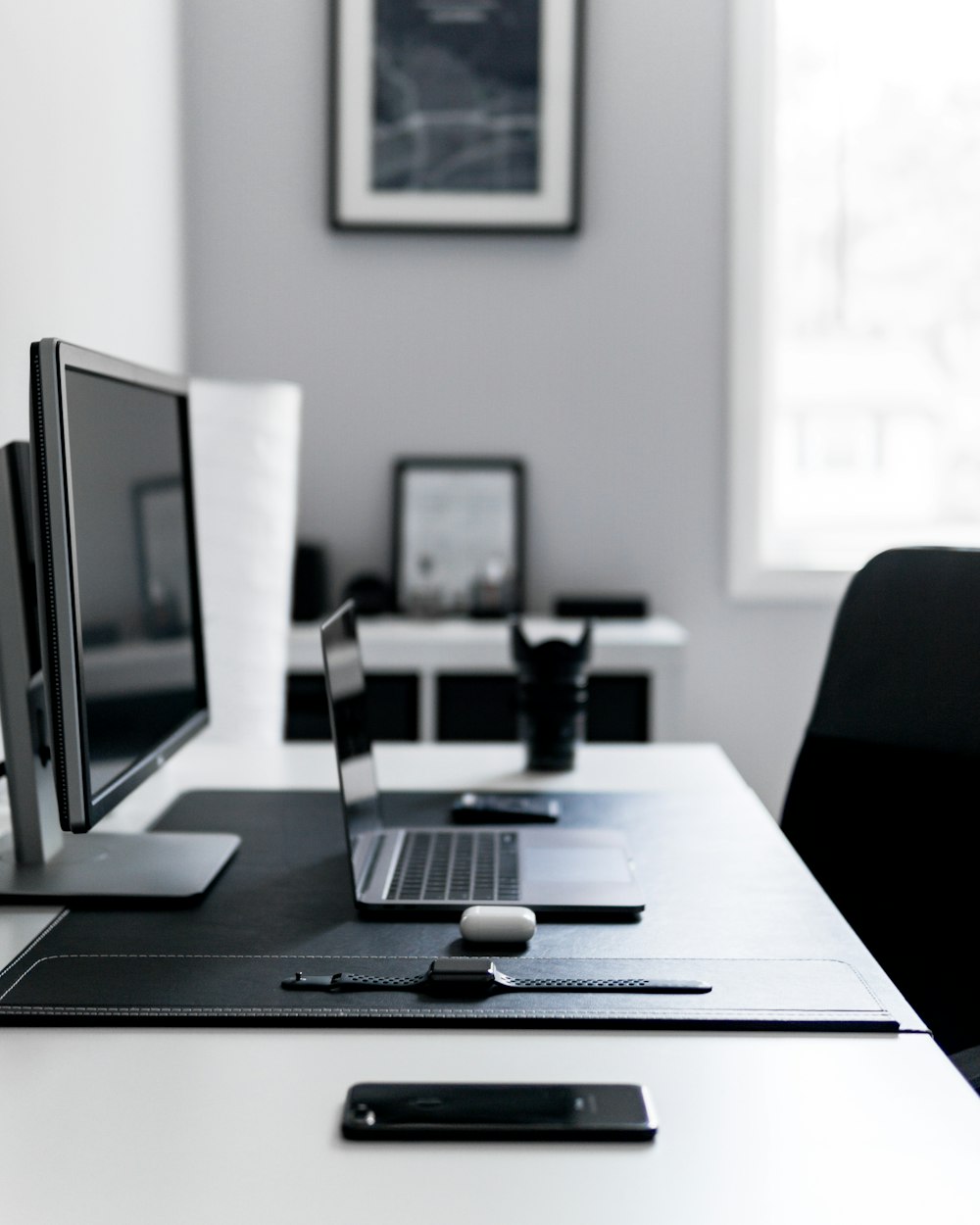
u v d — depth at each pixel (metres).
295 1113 0.74
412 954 0.97
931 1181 0.67
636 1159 0.69
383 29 2.64
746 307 2.67
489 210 2.67
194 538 1.39
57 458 0.92
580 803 1.40
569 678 1.54
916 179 2.82
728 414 2.71
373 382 2.71
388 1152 0.70
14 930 1.01
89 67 1.94
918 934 1.28
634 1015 0.86
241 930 1.02
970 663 1.32
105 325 2.05
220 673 1.79
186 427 1.38
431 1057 0.81
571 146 2.66
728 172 2.68
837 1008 0.87
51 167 1.75
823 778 1.39
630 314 2.71
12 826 1.14
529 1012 0.86
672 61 2.67
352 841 1.09
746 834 1.28
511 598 2.65
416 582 2.70
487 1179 0.67
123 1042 0.83
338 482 2.73
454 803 1.40
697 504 2.73
